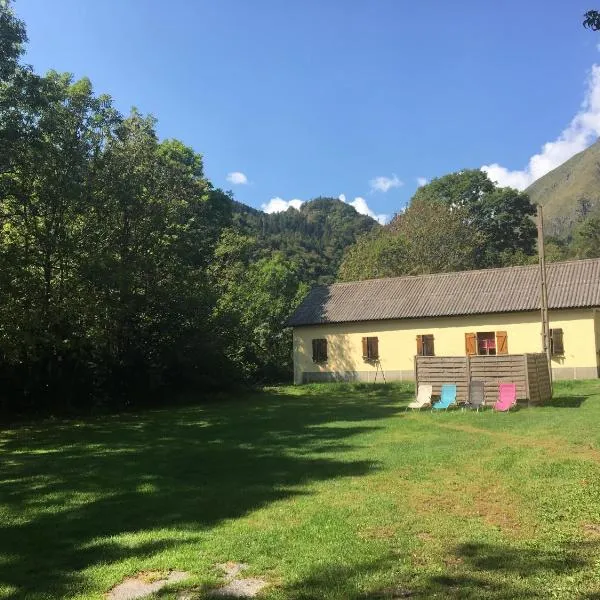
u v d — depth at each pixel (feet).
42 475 32.30
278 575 16.22
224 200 136.56
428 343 97.19
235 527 20.79
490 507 22.24
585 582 15.03
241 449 38.01
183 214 94.63
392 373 100.22
